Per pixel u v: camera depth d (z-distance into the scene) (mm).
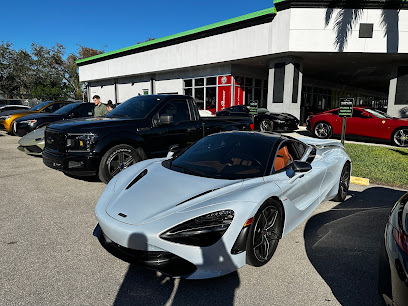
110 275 2490
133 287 2338
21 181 5281
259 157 3207
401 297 1653
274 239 2812
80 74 28672
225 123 6637
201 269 2299
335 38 13055
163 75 21625
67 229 3350
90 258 2746
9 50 37719
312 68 18781
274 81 15219
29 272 2494
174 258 2281
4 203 4156
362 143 10812
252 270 2643
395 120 9797
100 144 4715
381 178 5785
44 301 2135
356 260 2852
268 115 12828
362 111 10586
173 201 2516
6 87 38156
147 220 2332
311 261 2822
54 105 11258
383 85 30688
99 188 4930
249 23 14617
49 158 4852
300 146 3908
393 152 8492
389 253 1864
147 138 5246
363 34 12898
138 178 3129
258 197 2537
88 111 9672
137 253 2346
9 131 10539
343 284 2461
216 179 2877
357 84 29688
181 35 18078
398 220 1988
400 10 12570
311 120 11789
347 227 3643
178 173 3088
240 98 18062
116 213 2496
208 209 2344
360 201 4672
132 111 5621
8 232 3244
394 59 14703
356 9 12773
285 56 14578
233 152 3357
